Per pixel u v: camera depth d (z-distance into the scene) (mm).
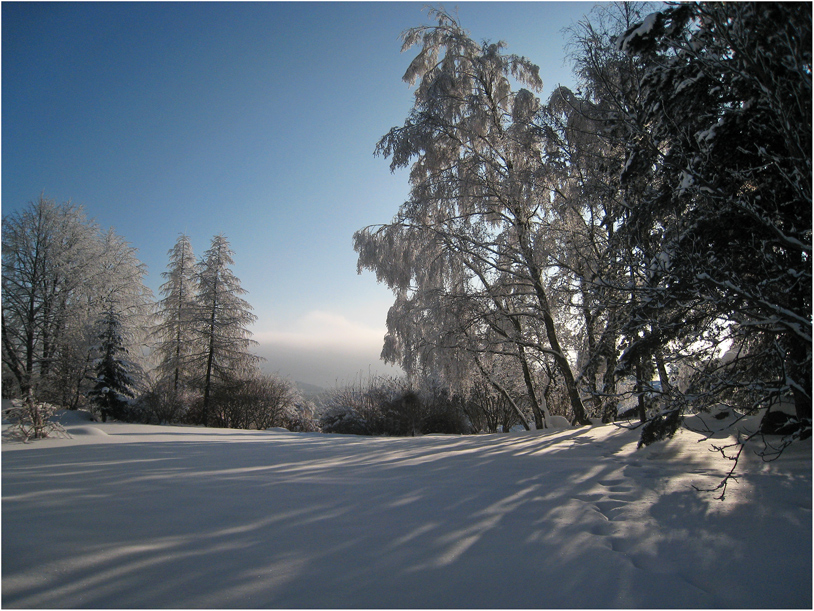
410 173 14078
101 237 29297
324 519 3613
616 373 6160
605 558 2854
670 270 5012
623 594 2385
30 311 24391
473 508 3967
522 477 5324
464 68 12984
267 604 2227
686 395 4758
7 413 9078
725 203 4719
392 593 2369
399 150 12734
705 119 5312
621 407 13750
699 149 5020
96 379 20688
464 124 12805
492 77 13008
